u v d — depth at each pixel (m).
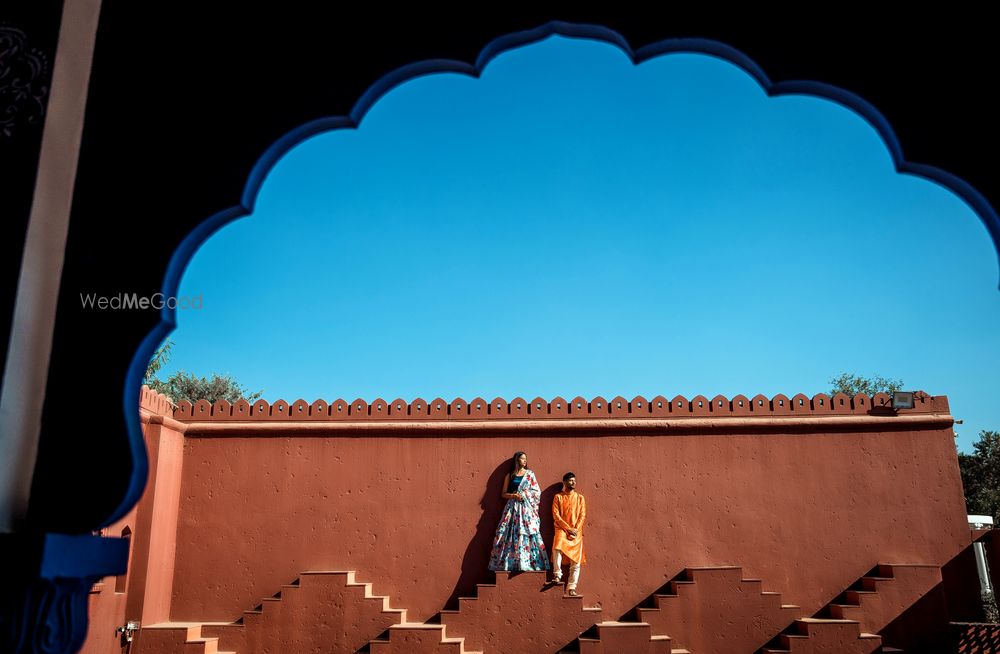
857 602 9.47
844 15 2.55
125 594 8.81
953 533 9.95
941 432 10.30
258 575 9.77
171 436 9.80
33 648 2.06
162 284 2.49
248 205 2.63
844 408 10.41
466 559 9.82
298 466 10.12
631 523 9.95
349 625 9.23
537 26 2.60
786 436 10.27
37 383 2.39
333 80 2.64
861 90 2.49
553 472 10.11
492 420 10.30
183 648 8.80
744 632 9.23
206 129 2.62
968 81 2.47
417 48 2.63
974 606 9.71
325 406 10.35
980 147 2.42
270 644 9.20
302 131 2.65
